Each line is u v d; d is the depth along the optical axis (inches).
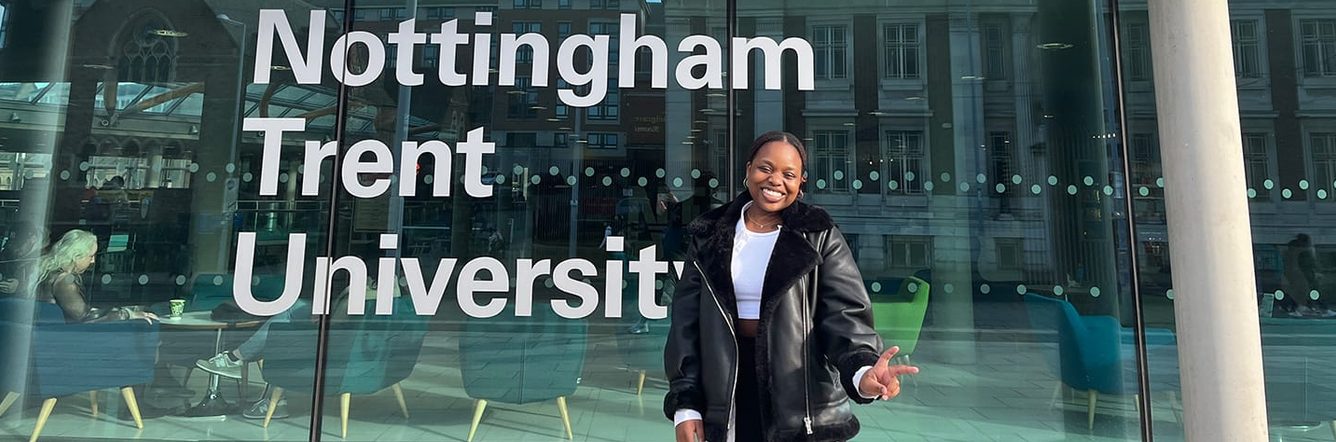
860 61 144.1
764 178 77.7
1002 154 141.3
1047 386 136.0
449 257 140.9
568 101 144.4
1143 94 139.9
